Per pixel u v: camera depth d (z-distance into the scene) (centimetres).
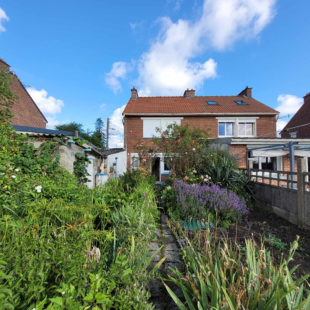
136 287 155
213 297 137
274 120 1320
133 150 1309
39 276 115
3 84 397
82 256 141
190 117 1332
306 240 314
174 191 478
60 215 220
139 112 1318
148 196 418
